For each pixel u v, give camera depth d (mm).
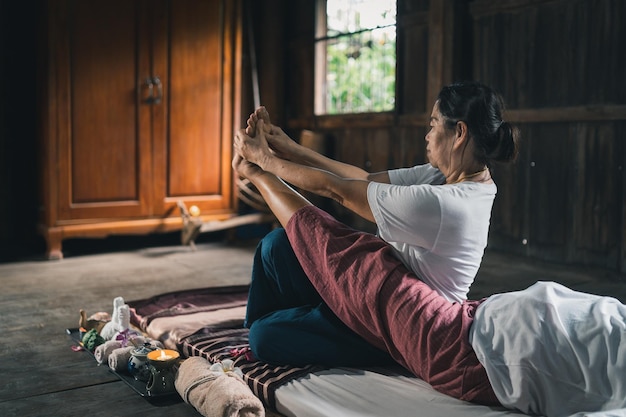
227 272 4094
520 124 4465
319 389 1853
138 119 4656
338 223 1969
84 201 4504
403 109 5211
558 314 1598
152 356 1985
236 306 2926
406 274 1820
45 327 2793
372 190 1793
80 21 4391
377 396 1792
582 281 3775
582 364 1529
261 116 2082
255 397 1752
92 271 4051
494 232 4707
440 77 4715
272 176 2064
